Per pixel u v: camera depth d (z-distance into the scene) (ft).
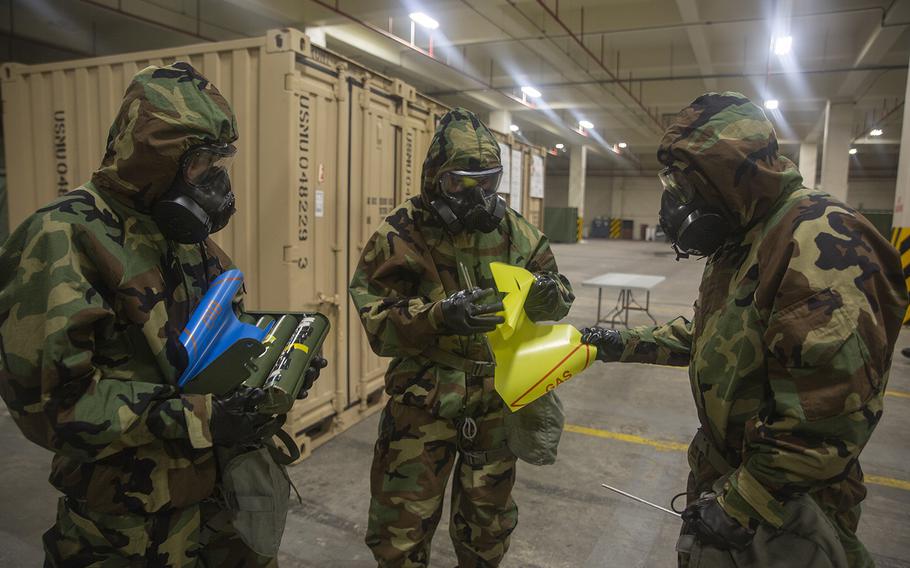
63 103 12.25
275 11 30.53
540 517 8.84
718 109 4.06
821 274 3.43
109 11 32.12
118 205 3.95
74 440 3.41
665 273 42.22
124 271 3.80
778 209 3.96
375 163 12.23
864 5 29.55
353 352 12.07
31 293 3.53
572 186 82.02
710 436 4.35
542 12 35.06
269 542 4.32
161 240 4.14
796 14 30.86
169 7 33.14
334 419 11.50
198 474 4.12
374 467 5.94
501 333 5.05
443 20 36.19
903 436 12.42
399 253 5.64
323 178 10.67
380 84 12.35
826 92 49.65
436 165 5.47
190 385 3.85
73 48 35.70
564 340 5.25
